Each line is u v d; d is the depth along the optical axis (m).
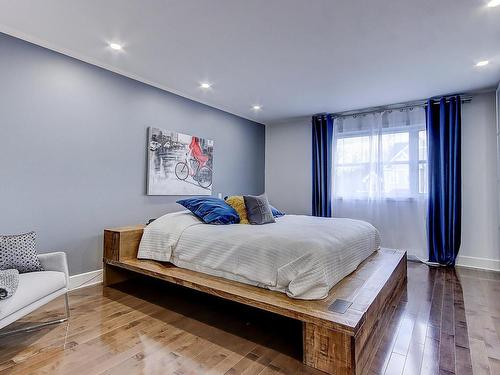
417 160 4.31
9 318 1.70
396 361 1.75
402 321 2.28
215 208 3.08
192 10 2.19
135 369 1.66
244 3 2.10
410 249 4.33
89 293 2.88
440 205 4.07
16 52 2.55
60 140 2.85
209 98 4.26
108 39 2.63
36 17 2.29
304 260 2.02
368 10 2.17
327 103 4.45
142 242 3.06
